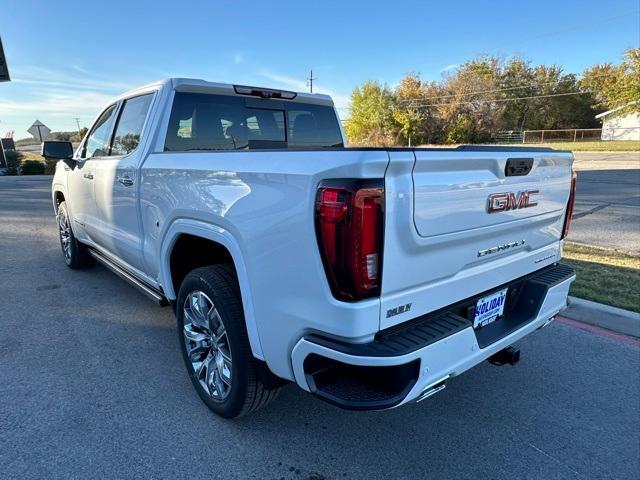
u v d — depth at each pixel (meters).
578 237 7.64
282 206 2.02
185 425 2.74
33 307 4.54
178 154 2.89
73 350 3.66
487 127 54.97
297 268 1.99
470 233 2.21
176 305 3.06
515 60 63.28
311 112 4.30
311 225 1.90
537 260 2.88
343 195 1.79
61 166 5.50
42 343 3.78
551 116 64.12
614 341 3.91
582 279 5.18
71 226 5.38
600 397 3.12
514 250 2.62
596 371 3.45
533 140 54.00
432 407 2.98
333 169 1.83
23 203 12.23
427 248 2.02
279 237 2.05
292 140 4.18
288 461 2.46
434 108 54.50
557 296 2.84
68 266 5.92
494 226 2.36
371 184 1.79
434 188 1.98
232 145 3.73
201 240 2.89
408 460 2.49
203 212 2.54
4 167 26.31
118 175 3.63
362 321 1.85
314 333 1.99
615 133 49.91
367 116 54.97
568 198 2.99
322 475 2.37
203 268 2.71
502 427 2.79
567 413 2.94
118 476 2.33
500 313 2.68
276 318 2.13
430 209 1.98
